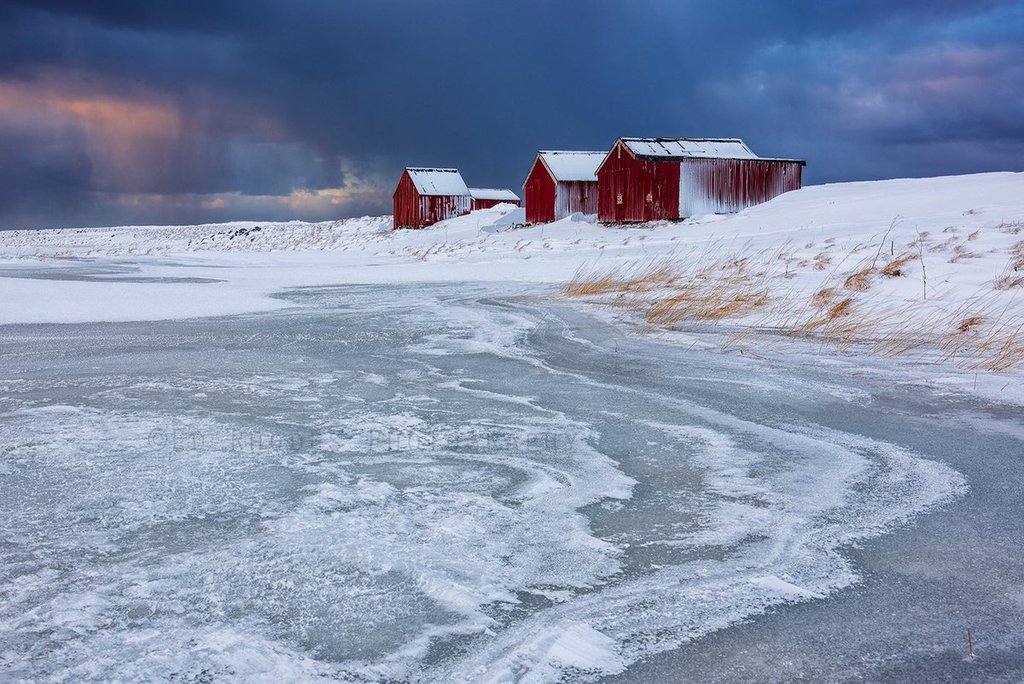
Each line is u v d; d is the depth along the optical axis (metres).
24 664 2.23
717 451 4.57
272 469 4.11
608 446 4.66
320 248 48.81
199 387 6.38
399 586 2.76
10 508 3.52
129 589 2.72
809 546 3.17
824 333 9.40
